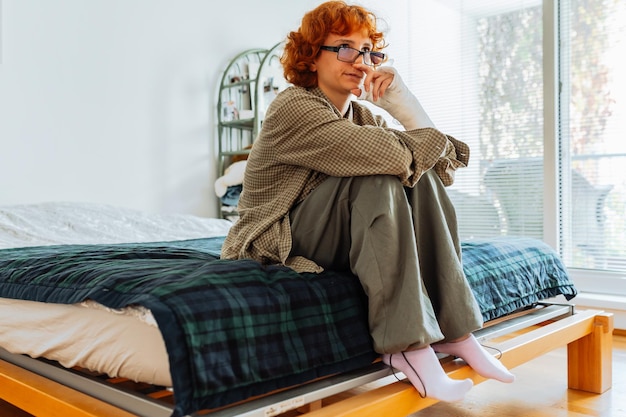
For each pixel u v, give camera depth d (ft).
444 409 5.36
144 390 3.42
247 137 12.89
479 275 4.82
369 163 3.63
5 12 9.14
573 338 5.51
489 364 3.89
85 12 10.12
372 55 4.25
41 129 9.59
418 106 4.50
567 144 9.90
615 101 9.39
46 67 9.64
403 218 3.59
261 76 12.08
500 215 10.82
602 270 9.55
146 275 3.41
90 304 3.37
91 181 10.24
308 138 3.83
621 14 9.30
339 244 3.85
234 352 2.96
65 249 6.02
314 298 3.49
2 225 7.48
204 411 2.94
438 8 11.65
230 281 3.22
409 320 3.35
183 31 11.59
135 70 10.85
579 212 9.81
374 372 3.69
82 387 3.58
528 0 10.46
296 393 3.27
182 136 11.62
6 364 4.30
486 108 11.01
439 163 4.03
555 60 9.83
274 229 3.95
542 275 5.79
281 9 13.48
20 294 4.00
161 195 11.29
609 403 5.51
